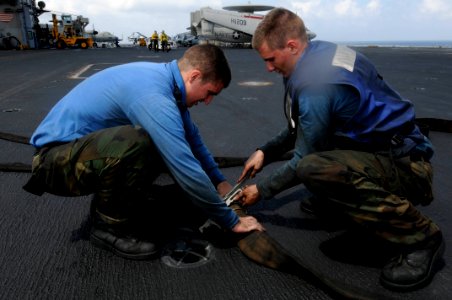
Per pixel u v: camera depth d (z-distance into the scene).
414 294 1.52
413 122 1.62
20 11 34.72
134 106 1.53
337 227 2.08
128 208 1.72
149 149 1.61
